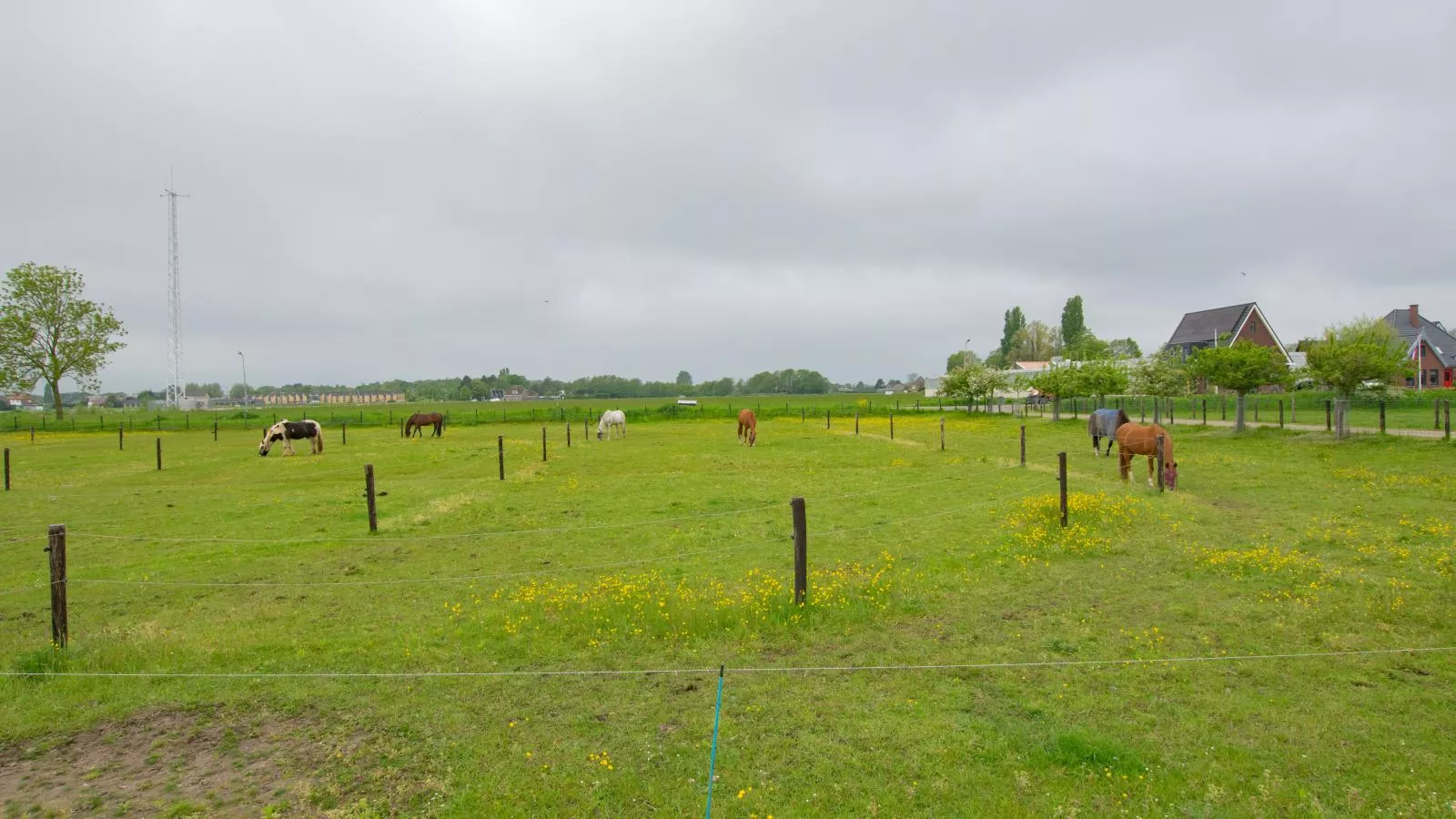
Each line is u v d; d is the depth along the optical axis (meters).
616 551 11.90
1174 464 16.22
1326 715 5.59
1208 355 32.12
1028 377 64.00
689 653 7.21
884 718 5.75
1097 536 11.60
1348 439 24.78
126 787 5.05
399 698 6.34
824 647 7.31
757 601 8.47
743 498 16.78
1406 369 26.72
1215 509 13.90
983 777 4.89
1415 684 6.06
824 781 4.91
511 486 19.44
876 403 83.19
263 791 4.98
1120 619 7.92
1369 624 7.45
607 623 8.02
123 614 8.91
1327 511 13.35
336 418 64.56
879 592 8.93
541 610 8.52
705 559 11.19
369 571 10.85
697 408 69.75
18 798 4.93
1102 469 20.69
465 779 5.06
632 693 6.36
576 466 24.36
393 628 8.20
